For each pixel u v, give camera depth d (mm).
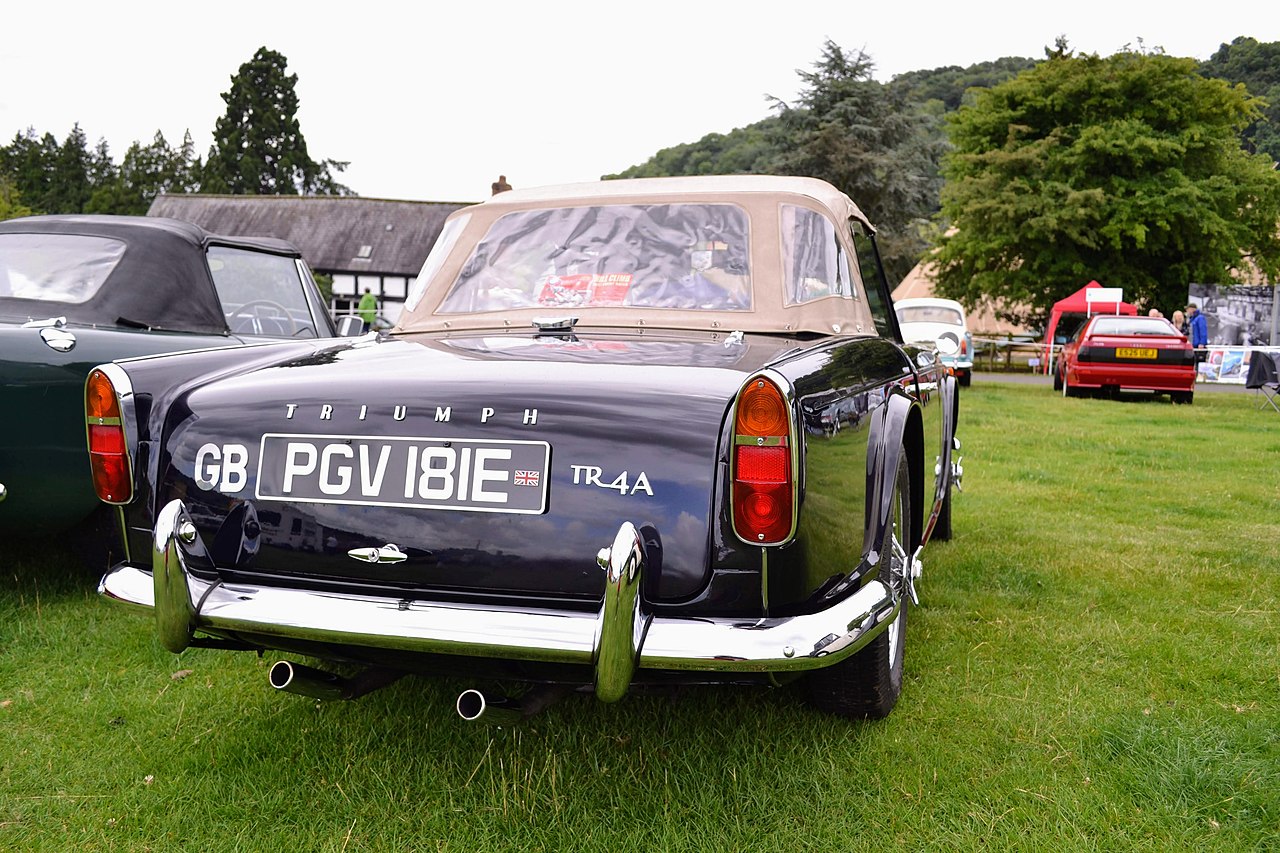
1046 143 30547
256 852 2131
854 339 2703
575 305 2869
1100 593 4051
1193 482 7016
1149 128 30062
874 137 44406
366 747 2590
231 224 50531
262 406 2211
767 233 2891
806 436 1952
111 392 2301
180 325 4266
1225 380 21766
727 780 2404
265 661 3232
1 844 2158
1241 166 30906
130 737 2668
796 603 1987
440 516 2027
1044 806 2320
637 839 2152
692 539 1940
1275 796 2336
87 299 4074
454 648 1914
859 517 2252
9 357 3291
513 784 2361
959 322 17891
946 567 4496
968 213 31016
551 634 1897
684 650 1875
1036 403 14281
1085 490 6668
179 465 2236
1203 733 2680
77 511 3545
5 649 3326
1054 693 2986
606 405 2018
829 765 2490
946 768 2486
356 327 4133
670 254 2916
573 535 1966
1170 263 31375
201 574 2201
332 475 2107
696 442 1960
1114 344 14773
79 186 86938
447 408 2076
